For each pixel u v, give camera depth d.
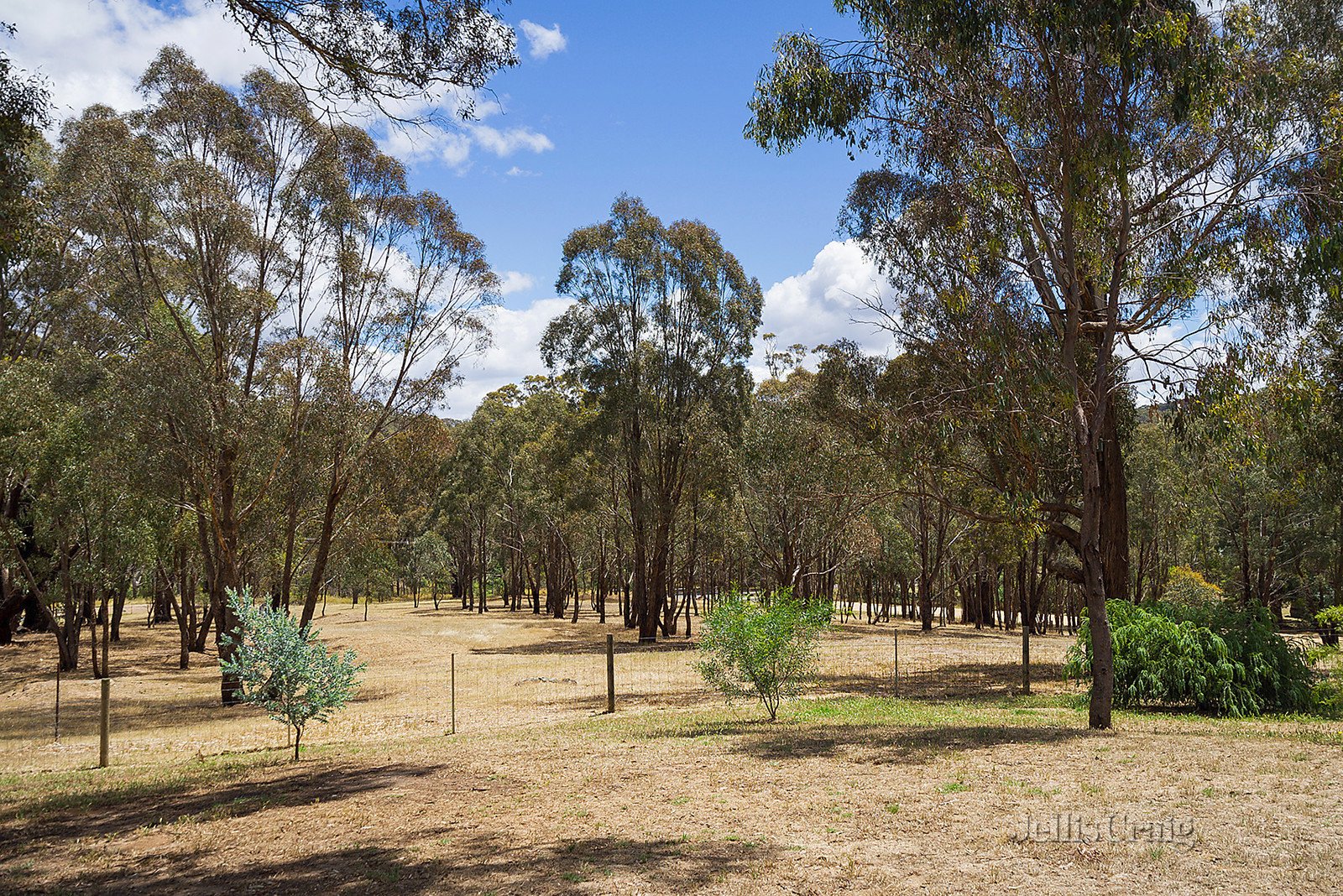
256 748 15.71
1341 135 12.94
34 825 8.70
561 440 44.72
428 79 9.01
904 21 11.70
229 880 6.23
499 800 8.39
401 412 28.72
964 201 14.41
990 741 10.69
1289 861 5.44
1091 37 10.98
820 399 27.17
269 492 30.42
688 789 8.39
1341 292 12.97
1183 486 16.67
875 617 64.56
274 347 24.92
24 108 10.52
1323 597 52.09
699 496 44.81
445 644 41.84
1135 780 7.93
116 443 24.44
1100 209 12.60
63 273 26.27
